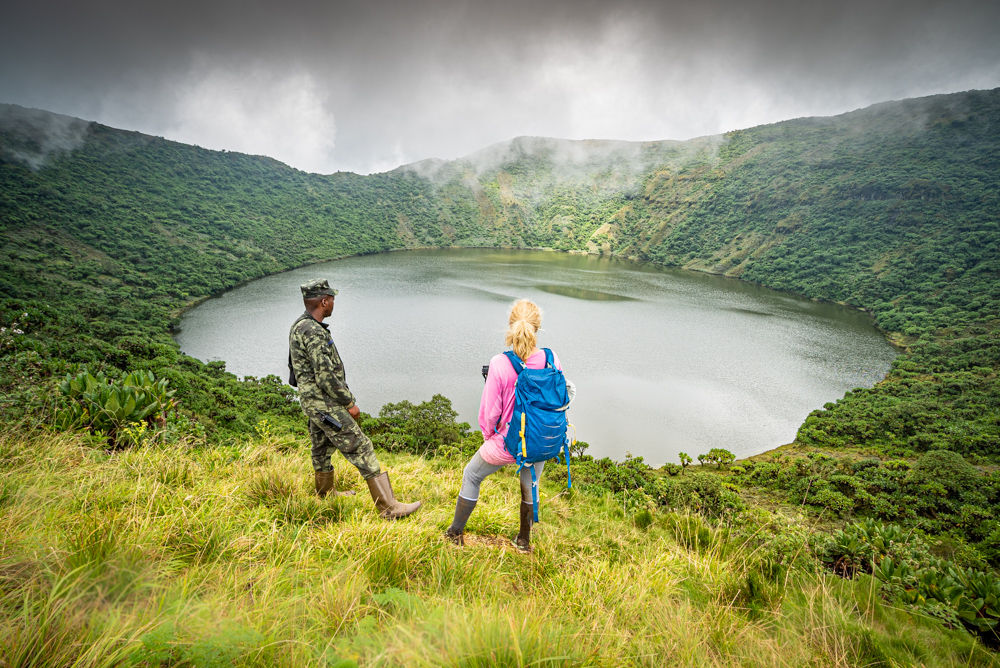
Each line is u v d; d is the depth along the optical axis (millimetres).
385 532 2625
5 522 1976
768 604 2770
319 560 2336
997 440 50250
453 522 3023
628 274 198000
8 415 3916
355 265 198000
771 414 66062
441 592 2244
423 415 41438
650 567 3004
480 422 2820
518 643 1513
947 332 104562
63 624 1366
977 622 2951
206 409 21281
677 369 84000
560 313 122188
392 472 4844
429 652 1496
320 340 3098
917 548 3834
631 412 64938
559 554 3180
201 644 1323
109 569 1673
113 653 1279
